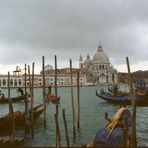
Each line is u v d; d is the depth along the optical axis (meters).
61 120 26.42
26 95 20.75
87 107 39.47
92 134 19.80
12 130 15.54
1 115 32.28
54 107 40.00
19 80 155.50
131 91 15.39
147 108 36.88
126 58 15.77
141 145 16.77
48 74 175.25
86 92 98.88
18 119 19.19
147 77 85.06
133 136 11.72
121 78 147.12
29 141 16.94
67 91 109.25
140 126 23.73
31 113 18.53
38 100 58.41
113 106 39.06
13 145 15.14
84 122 25.28
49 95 46.56
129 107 36.06
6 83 157.38
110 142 13.29
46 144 16.03
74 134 18.86
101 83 193.50
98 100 53.91
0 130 18.25
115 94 41.03
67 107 40.22
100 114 31.25
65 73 182.88
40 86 163.75
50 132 20.22
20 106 40.50
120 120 16.81
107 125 17.02
